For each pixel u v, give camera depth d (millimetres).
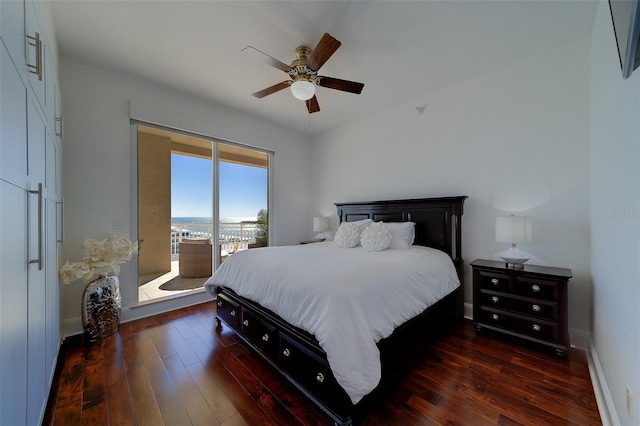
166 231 3156
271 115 3799
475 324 2361
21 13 1007
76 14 1870
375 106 3477
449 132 2957
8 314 838
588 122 2117
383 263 1938
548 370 1796
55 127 1780
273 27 2018
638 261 996
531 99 2408
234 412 1437
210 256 3543
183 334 2375
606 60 1593
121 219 2643
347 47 2244
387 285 1651
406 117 3365
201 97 3219
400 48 2260
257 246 3984
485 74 2686
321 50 1826
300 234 4562
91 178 2477
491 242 2646
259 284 1893
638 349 972
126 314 2674
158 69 2609
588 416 1376
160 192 3076
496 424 1330
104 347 2129
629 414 1052
